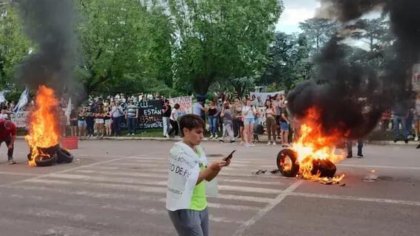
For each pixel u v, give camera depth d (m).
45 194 8.40
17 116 24.52
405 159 12.45
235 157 13.14
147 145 17.66
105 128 21.75
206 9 25.20
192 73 26.36
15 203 7.70
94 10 23.56
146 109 22.89
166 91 30.41
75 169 11.41
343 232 5.77
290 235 5.68
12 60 23.34
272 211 6.86
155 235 5.79
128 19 24.69
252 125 16.61
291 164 9.62
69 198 8.02
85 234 5.88
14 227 6.25
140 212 6.96
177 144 3.81
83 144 18.28
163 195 8.16
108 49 24.50
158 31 25.61
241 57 26.20
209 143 17.64
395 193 8.02
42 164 11.98
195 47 25.27
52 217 6.75
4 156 14.66
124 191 8.55
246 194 8.03
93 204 7.53
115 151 15.47
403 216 6.50
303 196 7.82
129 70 26.09
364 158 12.69
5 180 9.95
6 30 23.94
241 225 6.14
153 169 11.27
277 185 8.82
